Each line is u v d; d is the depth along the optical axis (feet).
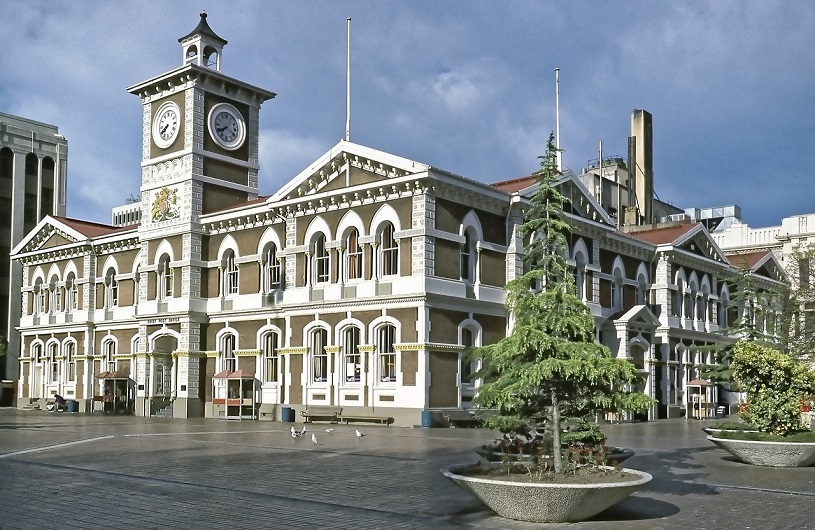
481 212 136.26
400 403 125.39
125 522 44.42
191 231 158.40
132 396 170.40
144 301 166.61
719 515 48.16
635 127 234.17
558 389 49.85
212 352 157.28
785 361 76.54
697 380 179.83
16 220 244.42
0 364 237.25
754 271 210.38
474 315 132.98
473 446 88.89
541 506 44.14
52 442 92.79
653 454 84.64
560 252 56.90
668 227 202.28
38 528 42.73
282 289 146.61
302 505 50.16
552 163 59.26
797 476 66.90
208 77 162.50
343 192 134.00
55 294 195.83
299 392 139.64
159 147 167.02
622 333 159.63
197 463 71.82
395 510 48.78
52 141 255.70
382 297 127.95
